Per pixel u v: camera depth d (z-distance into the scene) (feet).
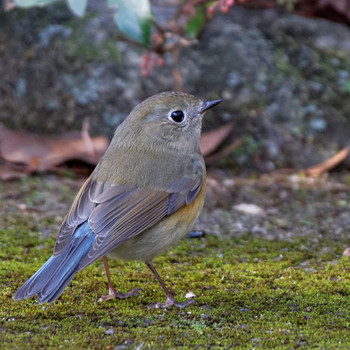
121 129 28.66
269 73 46.44
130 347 22.58
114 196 26.03
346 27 51.47
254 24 49.08
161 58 41.65
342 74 47.47
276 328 24.27
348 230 36.11
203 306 26.71
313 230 36.11
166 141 28.14
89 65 46.14
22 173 42.96
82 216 25.52
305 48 48.24
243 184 42.27
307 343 22.88
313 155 44.50
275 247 33.78
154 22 40.65
